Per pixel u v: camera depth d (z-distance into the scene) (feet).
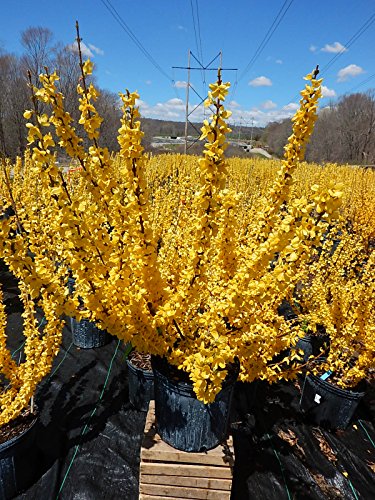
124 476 8.00
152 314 6.31
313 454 8.93
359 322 9.01
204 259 5.63
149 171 33.55
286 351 12.53
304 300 12.62
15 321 13.98
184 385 5.94
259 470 8.27
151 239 5.54
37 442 8.44
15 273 7.11
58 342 7.38
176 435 6.31
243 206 16.52
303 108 5.59
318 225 4.83
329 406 9.50
